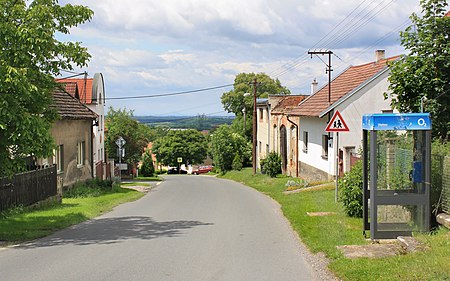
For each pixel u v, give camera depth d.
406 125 9.41
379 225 9.74
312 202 17.09
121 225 13.96
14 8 11.39
